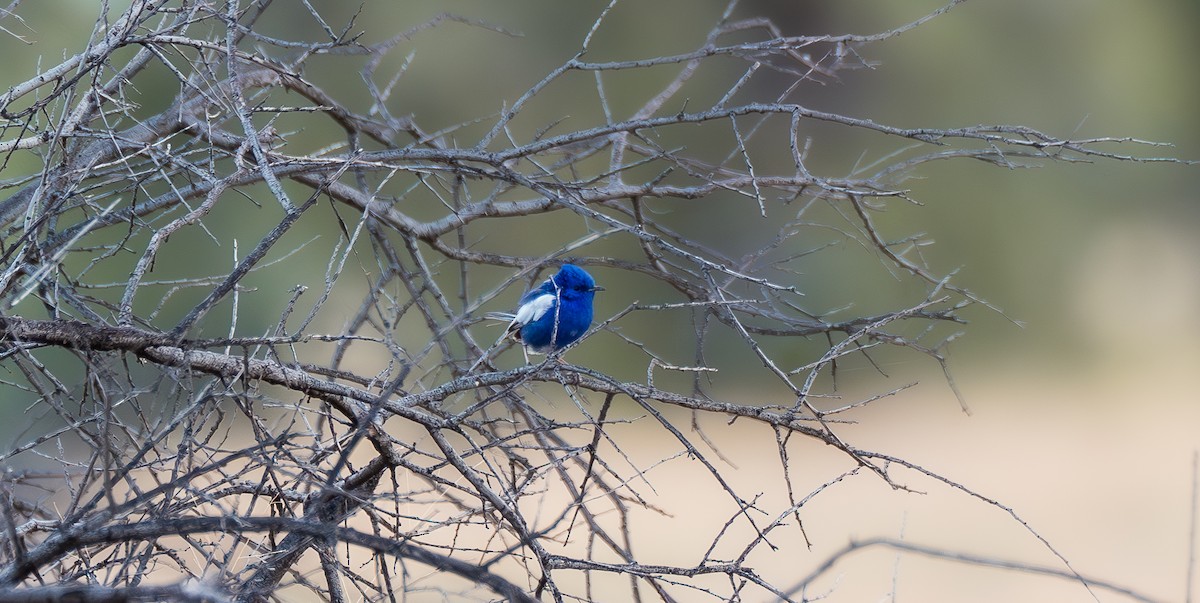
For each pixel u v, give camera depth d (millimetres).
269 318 22703
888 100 33031
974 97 33938
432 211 22328
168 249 22641
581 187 10109
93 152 9016
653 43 30922
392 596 6707
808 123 30859
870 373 32375
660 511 8570
